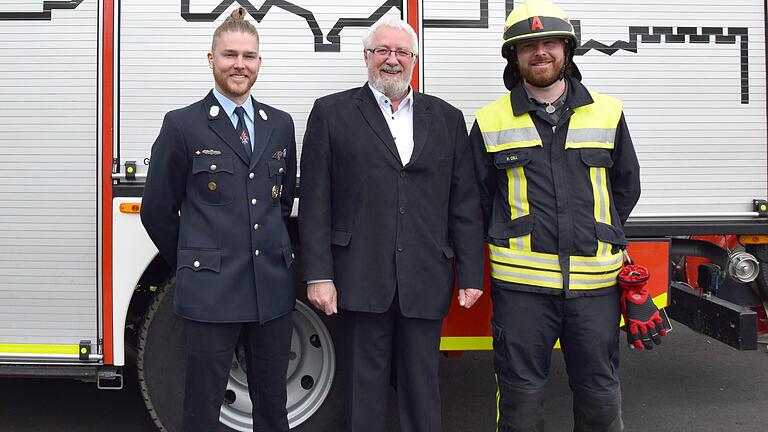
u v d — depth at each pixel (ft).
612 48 10.47
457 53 10.36
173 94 10.21
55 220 10.30
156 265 10.77
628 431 12.20
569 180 8.83
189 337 8.54
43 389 14.10
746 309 10.93
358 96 8.97
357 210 8.78
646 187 10.61
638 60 10.52
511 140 8.96
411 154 8.78
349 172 8.78
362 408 8.92
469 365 15.79
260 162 8.63
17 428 12.10
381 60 8.66
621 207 9.45
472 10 10.34
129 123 10.19
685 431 12.19
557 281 8.72
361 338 8.91
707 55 10.58
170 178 8.52
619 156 9.24
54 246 10.32
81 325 10.43
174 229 8.87
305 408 10.73
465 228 9.11
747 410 13.17
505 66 10.37
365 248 8.75
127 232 10.23
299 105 10.30
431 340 9.04
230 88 8.38
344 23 10.27
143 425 12.27
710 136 10.64
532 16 8.62
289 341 9.08
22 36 10.19
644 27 10.50
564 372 15.30
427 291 8.81
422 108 9.03
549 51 8.70
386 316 8.90
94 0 10.14
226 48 8.30
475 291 8.98
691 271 12.41
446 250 9.00
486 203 9.50
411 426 9.09
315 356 10.78
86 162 10.24
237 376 10.89
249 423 10.82
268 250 8.66
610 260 8.89
